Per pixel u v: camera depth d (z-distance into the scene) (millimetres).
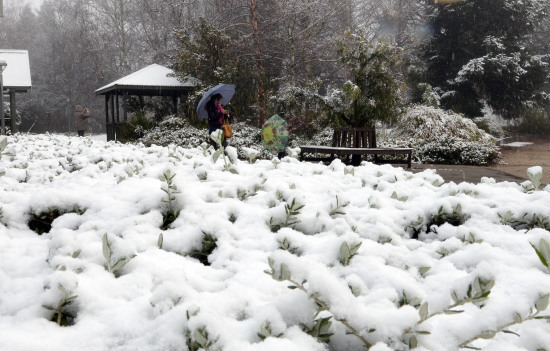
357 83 12203
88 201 2160
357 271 1395
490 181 2996
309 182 3002
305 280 1016
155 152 5055
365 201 2383
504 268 1399
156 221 1935
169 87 21672
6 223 2055
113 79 50500
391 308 1070
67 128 56938
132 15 41688
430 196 2539
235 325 1055
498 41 27219
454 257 1572
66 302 1174
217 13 27938
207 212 2025
